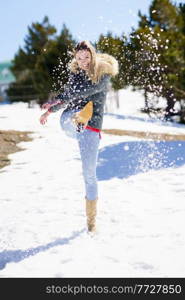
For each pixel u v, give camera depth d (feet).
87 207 13.52
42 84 81.76
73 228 14.30
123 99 101.86
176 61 58.49
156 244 12.30
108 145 29.27
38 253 12.30
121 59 53.93
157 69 58.44
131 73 57.52
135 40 55.36
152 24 69.77
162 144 28.84
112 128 39.52
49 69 78.74
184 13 68.64
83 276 10.67
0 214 16.62
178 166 22.12
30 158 27.55
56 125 39.73
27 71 110.93
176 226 13.64
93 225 13.60
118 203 16.75
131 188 18.94
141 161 24.13
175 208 15.51
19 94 100.01
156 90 60.59
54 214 16.02
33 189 20.13
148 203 16.48
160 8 67.92
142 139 33.60
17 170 24.57
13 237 13.89
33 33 117.39
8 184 21.49
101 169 23.17
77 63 13.15
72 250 12.32
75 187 19.94
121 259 11.46
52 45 81.61
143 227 13.83
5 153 29.43
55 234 13.84
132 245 12.35
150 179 20.13
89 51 12.62
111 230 13.78
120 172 22.12
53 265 11.39
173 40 62.28
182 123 61.87
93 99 12.92
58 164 25.44
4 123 40.06
